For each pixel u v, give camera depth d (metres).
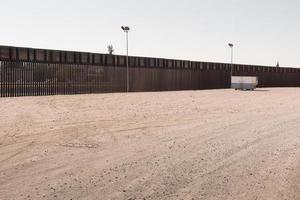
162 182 7.74
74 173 8.38
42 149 10.95
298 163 9.41
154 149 10.86
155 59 43.03
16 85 28.53
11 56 28.23
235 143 11.77
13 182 7.75
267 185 7.64
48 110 20.20
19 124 15.43
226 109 22.64
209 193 7.11
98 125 15.57
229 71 56.62
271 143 11.84
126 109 21.66
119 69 38.28
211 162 9.38
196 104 25.73
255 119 17.73
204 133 13.62
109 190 7.23
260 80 63.28
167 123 16.30
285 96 36.12
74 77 33.50
